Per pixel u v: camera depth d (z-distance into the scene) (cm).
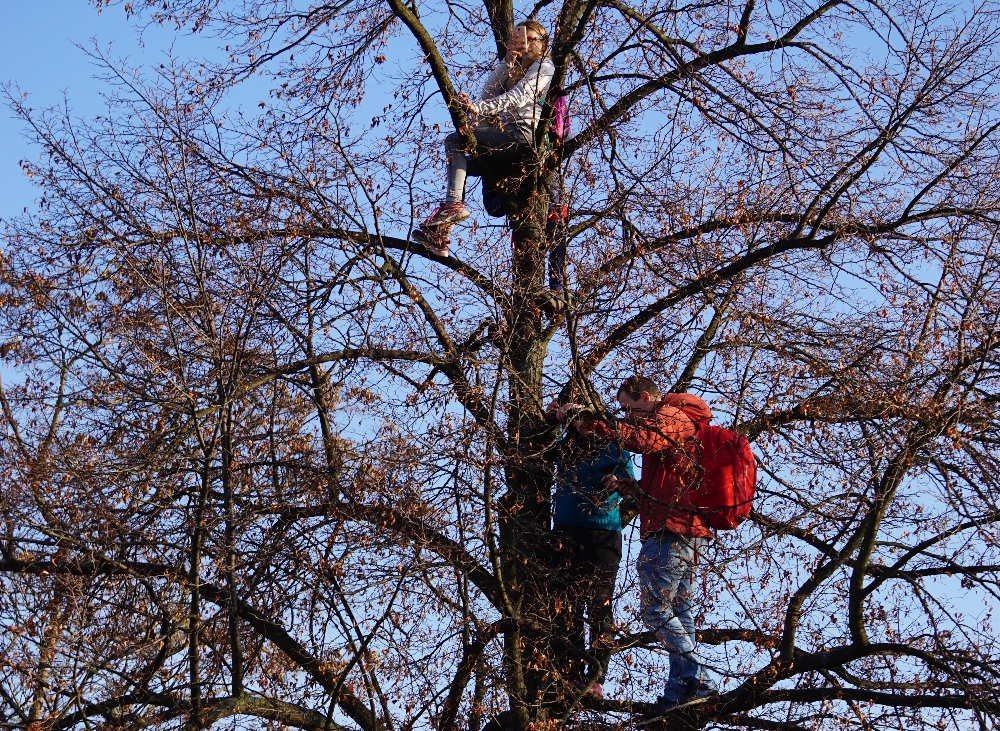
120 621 883
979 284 879
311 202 993
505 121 1030
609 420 866
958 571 860
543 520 970
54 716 847
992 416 878
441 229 1025
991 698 830
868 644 863
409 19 1055
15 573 891
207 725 864
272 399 946
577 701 852
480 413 893
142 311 912
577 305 880
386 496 884
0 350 932
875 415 883
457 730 888
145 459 896
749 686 862
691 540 867
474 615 888
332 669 909
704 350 984
